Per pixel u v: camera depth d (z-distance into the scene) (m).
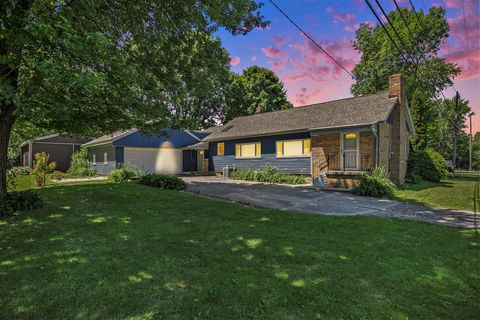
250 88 39.22
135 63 7.61
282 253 4.39
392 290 3.37
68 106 6.06
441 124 37.41
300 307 2.92
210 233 5.34
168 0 6.73
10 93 4.77
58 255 4.14
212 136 21.81
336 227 6.05
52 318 2.65
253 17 7.87
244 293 3.16
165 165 22.89
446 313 2.96
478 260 4.45
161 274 3.58
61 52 5.39
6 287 3.19
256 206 8.48
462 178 21.17
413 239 5.41
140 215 6.60
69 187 10.85
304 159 15.90
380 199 10.42
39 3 5.35
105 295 3.06
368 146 13.37
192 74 8.77
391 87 15.02
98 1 6.02
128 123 8.96
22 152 29.20
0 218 5.99
